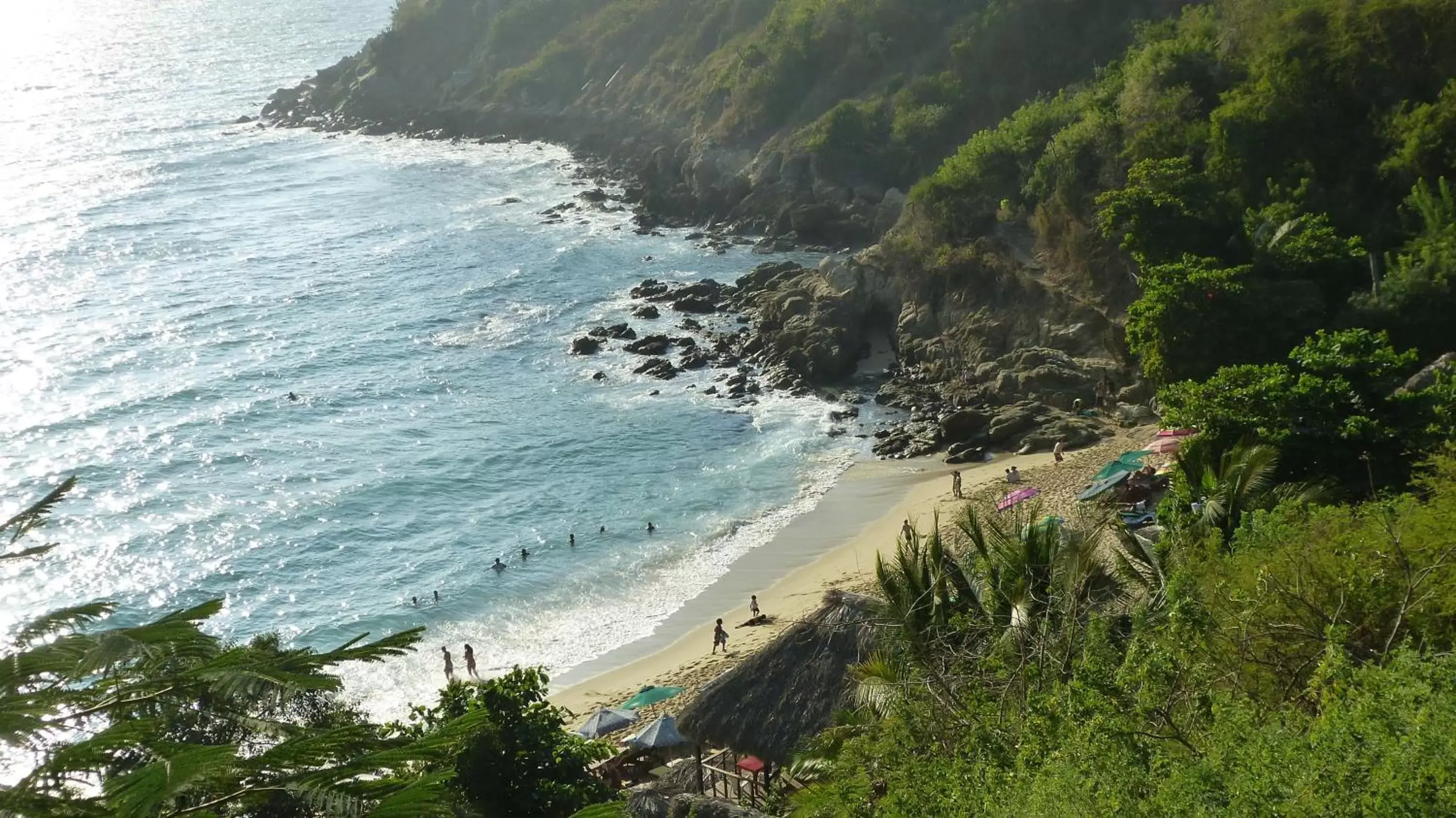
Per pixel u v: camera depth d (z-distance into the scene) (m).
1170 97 57.78
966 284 61.97
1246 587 16.00
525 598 43.62
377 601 43.69
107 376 65.00
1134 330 42.75
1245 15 60.09
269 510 50.31
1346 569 15.45
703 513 49.22
